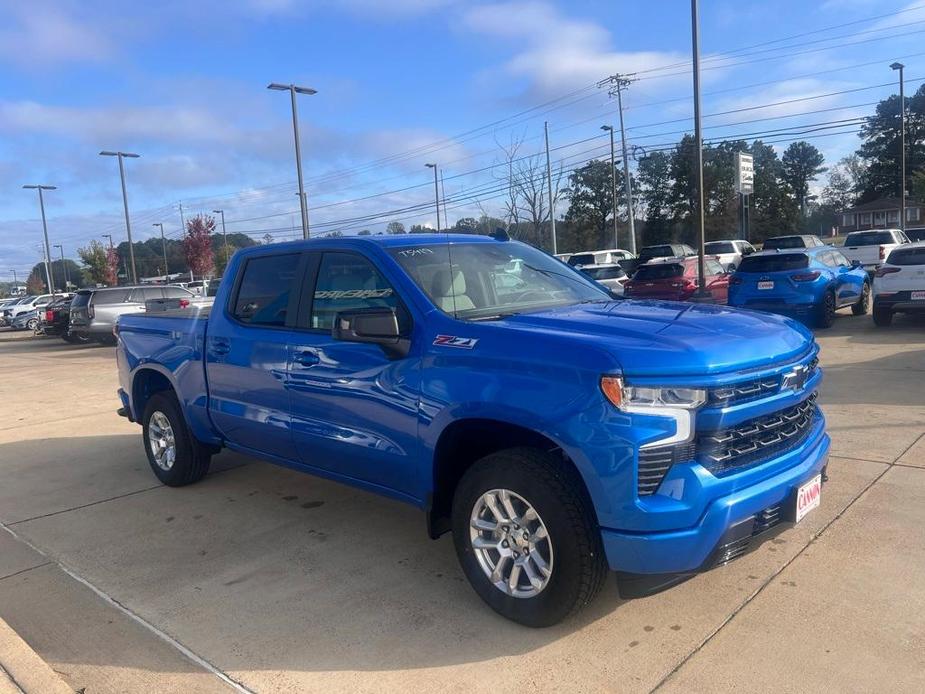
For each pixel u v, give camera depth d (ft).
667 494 9.64
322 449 13.98
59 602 13.01
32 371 50.78
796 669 9.76
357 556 14.34
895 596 11.48
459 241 14.78
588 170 224.74
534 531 10.85
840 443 19.44
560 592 10.47
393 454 12.51
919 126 266.36
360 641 11.13
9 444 25.96
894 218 269.03
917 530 13.80
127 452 23.86
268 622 11.87
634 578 10.02
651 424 9.58
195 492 18.92
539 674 10.00
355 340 12.19
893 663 9.78
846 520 14.43
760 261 46.70
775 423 10.82
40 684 9.99
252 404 15.58
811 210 333.21
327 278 14.23
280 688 10.05
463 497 11.59
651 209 234.38
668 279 58.44
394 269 13.05
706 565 9.93
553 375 10.18
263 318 15.49
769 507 10.47
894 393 25.00
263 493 18.61
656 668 9.97
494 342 11.03
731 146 231.91
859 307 51.42
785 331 11.63
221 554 14.80
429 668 10.32
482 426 11.26
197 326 17.25
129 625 12.04
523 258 15.38
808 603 11.41
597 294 15.10
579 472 10.06
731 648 10.33
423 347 11.92
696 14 58.80
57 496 19.36
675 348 10.02
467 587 12.75
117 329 20.66
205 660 10.85
